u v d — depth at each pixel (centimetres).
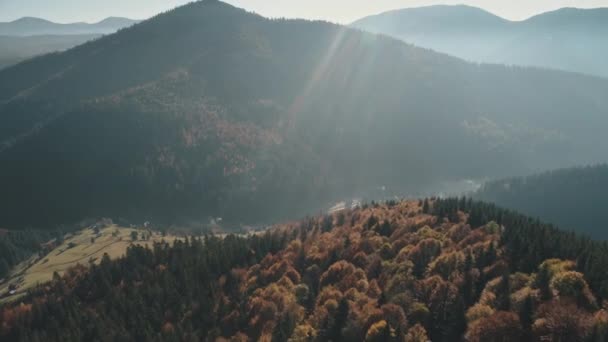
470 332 6216
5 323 9825
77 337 8806
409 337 6462
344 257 10400
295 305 8469
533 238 9575
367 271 9394
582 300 6569
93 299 10844
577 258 8075
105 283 11031
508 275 7744
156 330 9112
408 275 8406
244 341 8088
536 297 6731
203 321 9244
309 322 7894
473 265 8462
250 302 9194
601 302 6625
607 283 6812
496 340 5941
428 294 7700
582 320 5706
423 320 7075
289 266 10462
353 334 7019
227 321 9019
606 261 7800
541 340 5753
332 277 9456
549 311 6041
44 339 9038
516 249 8725
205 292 10119
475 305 6950
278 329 7981
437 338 6775
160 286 10600
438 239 10288
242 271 11012
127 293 10544
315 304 8562
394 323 6894
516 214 13312
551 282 6988
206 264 11375
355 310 7475
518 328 5988
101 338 8594
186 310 9619
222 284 10625
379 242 10775
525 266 8094
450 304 7169
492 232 10281
